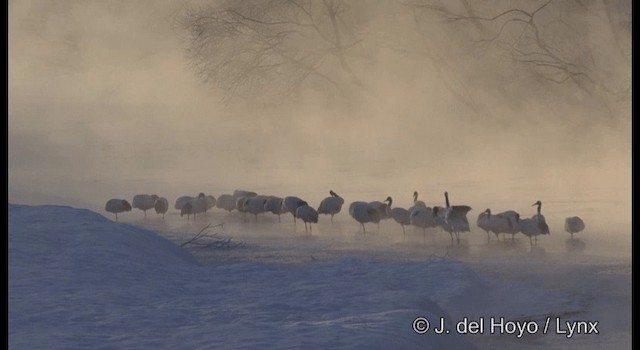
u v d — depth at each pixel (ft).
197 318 143.84
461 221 238.89
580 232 249.34
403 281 178.40
